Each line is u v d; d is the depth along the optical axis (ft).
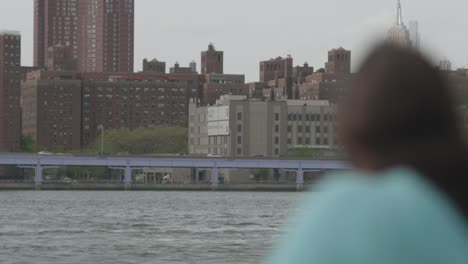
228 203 576.61
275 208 500.33
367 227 16.93
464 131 17.85
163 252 226.17
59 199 642.22
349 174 17.97
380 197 17.20
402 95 17.76
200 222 360.89
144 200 629.10
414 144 17.74
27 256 213.46
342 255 16.81
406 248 16.80
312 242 17.04
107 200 624.59
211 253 223.30
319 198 17.57
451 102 17.84
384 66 17.89
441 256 16.89
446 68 17.98
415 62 17.88
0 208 490.08
